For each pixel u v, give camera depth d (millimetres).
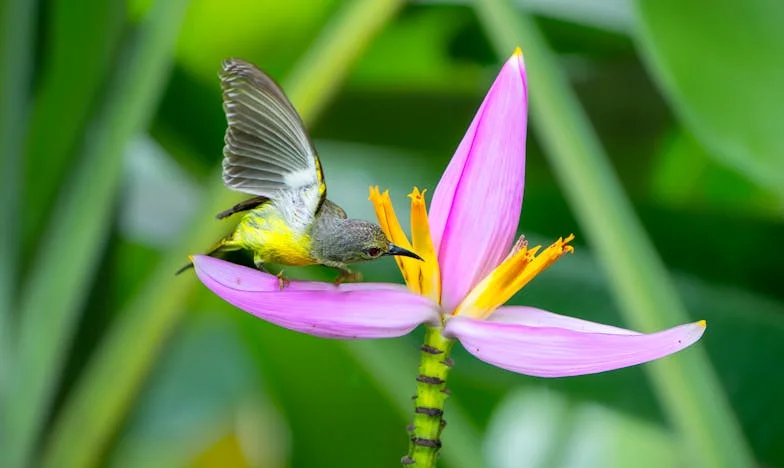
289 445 4273
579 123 3980
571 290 4105
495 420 4711
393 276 4125
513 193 3789
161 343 4051
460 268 3785
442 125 4234
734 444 3941
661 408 4051
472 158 3791
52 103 4082
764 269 4148
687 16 4027
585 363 3756
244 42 4402
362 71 4656
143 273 4285
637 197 4352
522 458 4738
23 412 4039
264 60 4500
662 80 4031
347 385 4230
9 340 4043
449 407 4070
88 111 4082
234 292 3760
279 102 3740
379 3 4031
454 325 3768
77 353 4113
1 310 4047
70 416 4051
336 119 4227
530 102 3986
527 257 3781
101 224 4047
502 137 3789
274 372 4238
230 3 4246
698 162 4574
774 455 4055
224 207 4043
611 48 4262
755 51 4020
